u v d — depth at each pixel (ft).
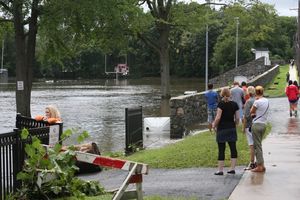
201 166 45.16
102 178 44.04
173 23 183.93
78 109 135.13
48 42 134.72
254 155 43.16
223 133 40.81
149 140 73.31
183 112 77.71
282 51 478.59
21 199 32.42
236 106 40.83
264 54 378.32
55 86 308.40
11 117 115.44
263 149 53.36
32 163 32.24
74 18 118.83
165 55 186.80
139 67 494.18
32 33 121.29
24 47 120.57
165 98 178.09
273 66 268.21
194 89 257.55
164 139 74.18
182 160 47.52
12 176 32.73
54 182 33.01
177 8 184.03
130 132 62.08
